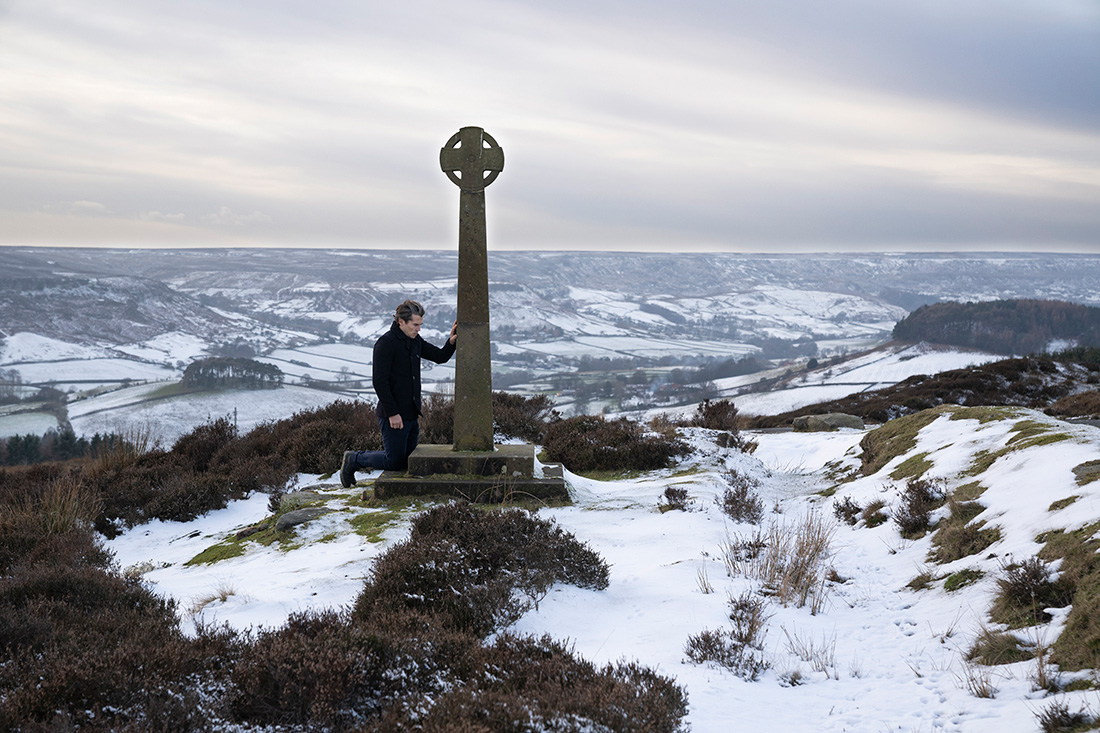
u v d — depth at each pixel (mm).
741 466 10789
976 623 4062
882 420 21547
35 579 4906
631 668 3520
